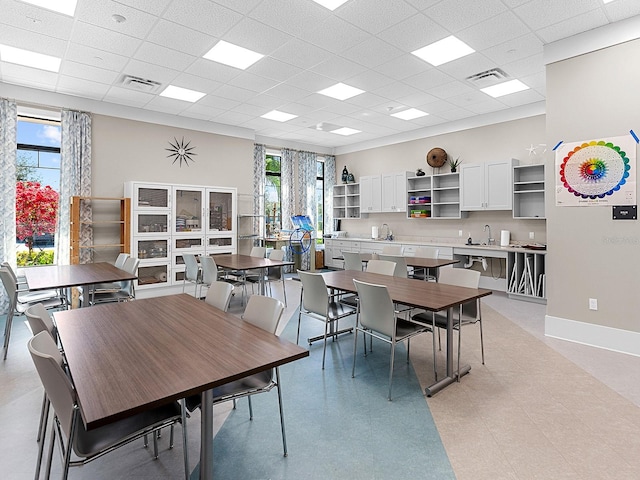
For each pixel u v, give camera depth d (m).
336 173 9.48
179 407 1.69
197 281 5.21
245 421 2.32
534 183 5.88
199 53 4.09
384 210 7.92
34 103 5.17
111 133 5.86
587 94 3.58
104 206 5.80
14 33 3.64
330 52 4.07
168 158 6.45
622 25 3.37
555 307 3.88
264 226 8.12
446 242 7.08
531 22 3.44
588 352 3.45
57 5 3.20
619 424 2.27
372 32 3.63
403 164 7.97
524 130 6.08
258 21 3.43
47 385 1.41
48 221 5.73
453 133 7.05
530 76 4.78
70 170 5.43
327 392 2.71
